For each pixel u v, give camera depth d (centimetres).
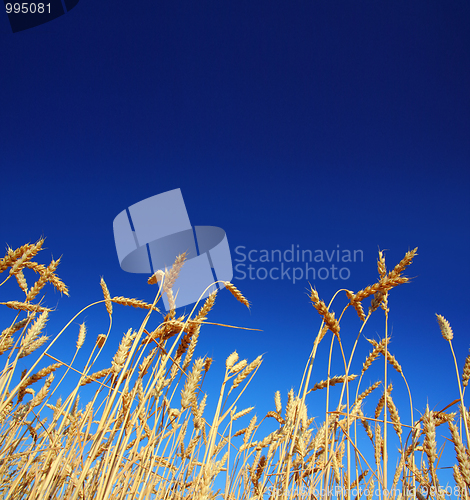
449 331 65
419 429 65
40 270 70
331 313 64
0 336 65
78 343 82
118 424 65
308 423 81
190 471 83
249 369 78
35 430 82
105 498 59
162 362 64
